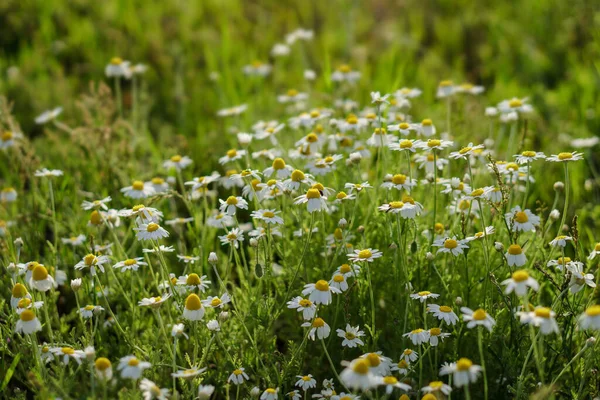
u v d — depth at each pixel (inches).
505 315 130.6
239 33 321.4
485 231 126.5
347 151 168.1
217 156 208.4
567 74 269.7
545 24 302.7
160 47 292.0
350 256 125.6
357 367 100.0
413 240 141.4
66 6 325.4
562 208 183.5
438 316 118.3
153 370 121.0
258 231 139.3
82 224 173.0
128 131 220.4
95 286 144.8
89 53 298.5
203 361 121.8
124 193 175.6
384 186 135.9
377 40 323.0
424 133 157.5
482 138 204.1
